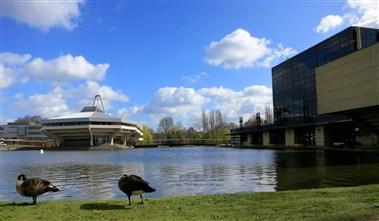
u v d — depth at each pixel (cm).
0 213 1242
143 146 19212
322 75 6706
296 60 11125
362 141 7662
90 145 18012
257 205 1280
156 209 1262
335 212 1112
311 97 10281
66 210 1280
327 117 8950
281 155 6112
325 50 9550
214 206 1286
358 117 6406
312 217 1058
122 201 1461
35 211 1269
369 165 3506
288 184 2388
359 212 1090
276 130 12569
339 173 2892
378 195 1404
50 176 3534
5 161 6862
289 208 1204
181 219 1080
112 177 3306
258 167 3822
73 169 4444
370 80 5453
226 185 2461
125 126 19138
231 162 4822
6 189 2578
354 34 8506
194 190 2261
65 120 17975
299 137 10938
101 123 18162
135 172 3681
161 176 3183
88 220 1105
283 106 12012
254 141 14900
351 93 5900
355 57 5797
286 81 11806
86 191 2362
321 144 9438
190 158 6344
